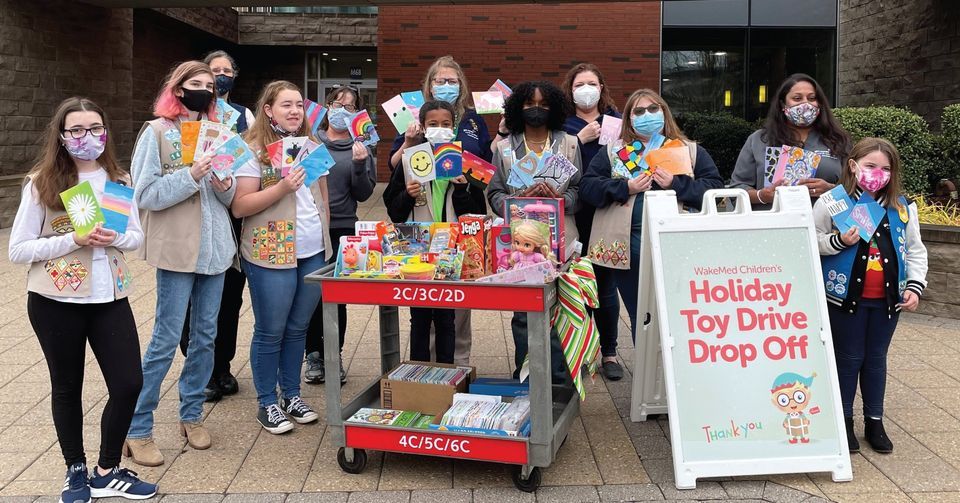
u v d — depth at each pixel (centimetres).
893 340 538
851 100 1172
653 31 1262
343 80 1816
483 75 1294
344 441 341
